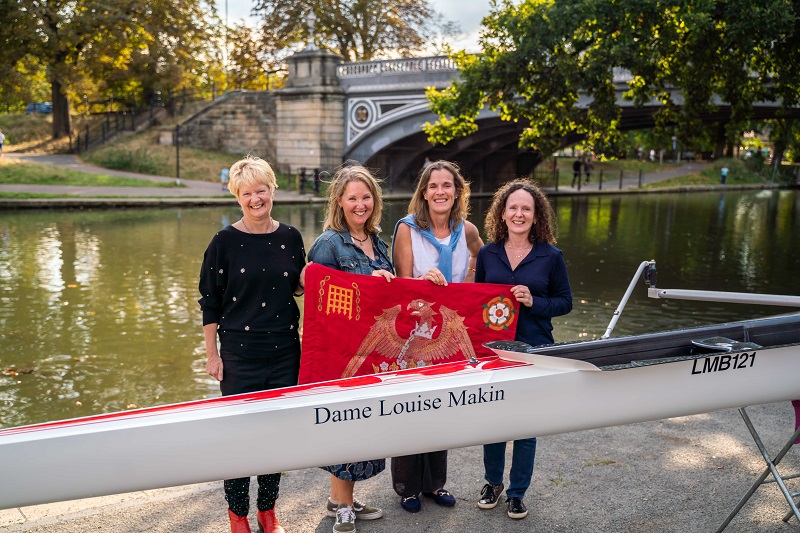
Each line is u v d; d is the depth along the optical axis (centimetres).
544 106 1521
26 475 269
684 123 1525
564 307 378
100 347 883
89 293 1155
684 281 1324
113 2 3581
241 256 333
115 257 1483
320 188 3069
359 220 355
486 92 1612
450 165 384
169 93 4128
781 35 1320
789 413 508
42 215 2234
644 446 451
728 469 418
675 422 492
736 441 459
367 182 355
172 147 3681
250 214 334
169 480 283
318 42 4284
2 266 1368
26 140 4306
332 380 316
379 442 301
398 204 2884
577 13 1379
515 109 1572
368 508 363
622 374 318
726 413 510
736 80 1416
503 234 389
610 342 325
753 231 2122
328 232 361
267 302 336
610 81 1457
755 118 2447
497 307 362
